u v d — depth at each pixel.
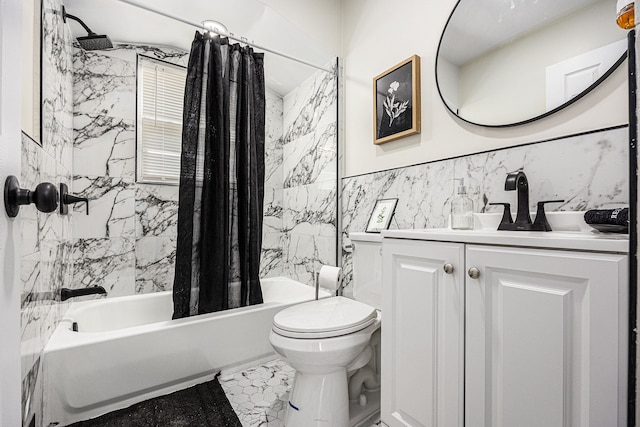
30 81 0.95
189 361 1.46
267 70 2.36
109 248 1.93
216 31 1.76
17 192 0.44
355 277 1.55
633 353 0.39
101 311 1.68
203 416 1.25
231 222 1.82
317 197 2.23
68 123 1.69
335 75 2.07
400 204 1.60
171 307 1.91
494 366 0.76
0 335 0.40
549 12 1.06
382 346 1.08
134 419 1.22
